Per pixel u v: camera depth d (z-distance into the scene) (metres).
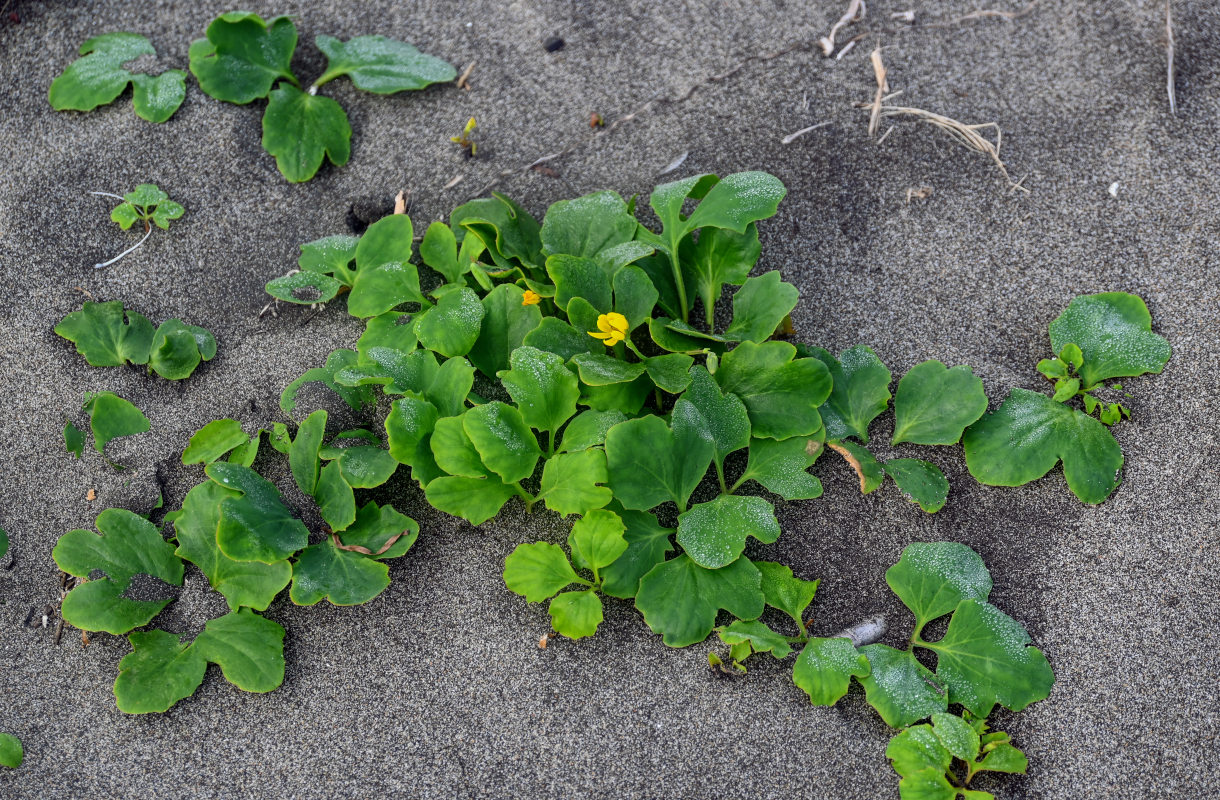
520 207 1.17
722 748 1.08
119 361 1.16
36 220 1.19
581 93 1.22
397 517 1.11
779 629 1.10
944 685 1.08
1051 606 1.10
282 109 1.20
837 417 1.12
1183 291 1.15
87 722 1.10
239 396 1.15
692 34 1.23
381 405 1.14
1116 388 1.13
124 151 1.20
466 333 1.12
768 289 1.13
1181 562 1.10
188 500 1.11
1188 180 1.17
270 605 1.11
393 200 1.19
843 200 1.18
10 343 1.17
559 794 1.08
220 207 1.19
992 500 1.12
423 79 1.22
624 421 1.10
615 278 1.12
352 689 1.10
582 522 1.09
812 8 1.23
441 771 1.08
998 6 1.22
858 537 1.11
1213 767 1.07
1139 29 1.21
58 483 1.14
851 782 1.08
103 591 1.10
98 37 1.23
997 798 1.07
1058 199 1.17
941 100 1.20
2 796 1.09
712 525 1.09
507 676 1.10
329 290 1.15
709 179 1.14
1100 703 1.08
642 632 1.10
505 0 1.24
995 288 1.15
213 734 1.09
